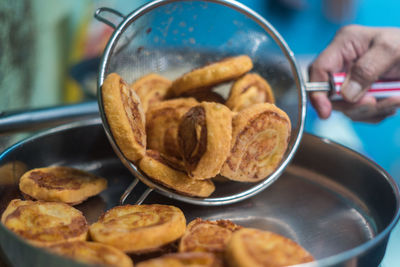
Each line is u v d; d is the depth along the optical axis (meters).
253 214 0.43
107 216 0.39
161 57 0.51
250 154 0.42
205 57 0.51
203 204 0.43
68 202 0.42
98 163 0.51
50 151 0.49
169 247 0.37
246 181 0.45
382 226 0.41
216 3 0.47
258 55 0.50
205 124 0.39
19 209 0.38
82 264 0.29
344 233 0.42
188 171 0.40
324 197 0.47
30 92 0.65
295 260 0.32
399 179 0.74
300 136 0.47
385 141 0.86
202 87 0.47
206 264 0.33
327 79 0.57
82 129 0.50
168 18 0.48
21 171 0.46
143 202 0.44
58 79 0.76
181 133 0.41
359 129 0.86
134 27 0.45
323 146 0.49
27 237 0.35
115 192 0.46
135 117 0.43
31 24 0.65
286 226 0.42
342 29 0.59
